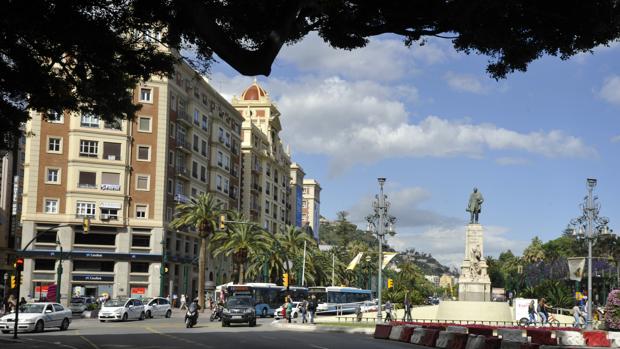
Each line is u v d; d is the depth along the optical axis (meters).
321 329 40.53
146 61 19.00
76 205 70.25
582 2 13.57
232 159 96.25
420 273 148.75
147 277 73.00
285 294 66.94
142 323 45.88
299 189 135.25
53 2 16.42
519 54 15.03
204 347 24.30
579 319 43.59
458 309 53.00
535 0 13.73
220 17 14.66
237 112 98.00
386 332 34.31
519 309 52.00
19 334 32.72
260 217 107.62
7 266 72.75
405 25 14.55
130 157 73.06
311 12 14.09
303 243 89.44
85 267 70.94
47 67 19.50
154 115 74.38
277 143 118.69
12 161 77.56
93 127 71.38
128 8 16.88
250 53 13.07
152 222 73.19
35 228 69.06
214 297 77.69
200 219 70.19
